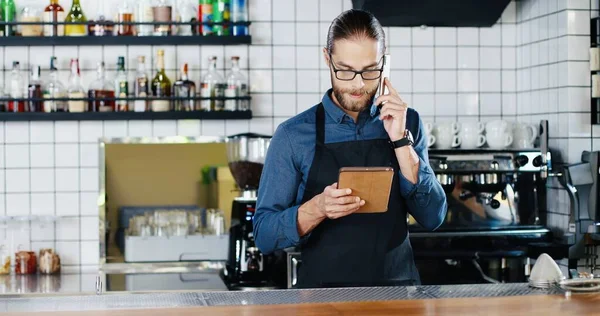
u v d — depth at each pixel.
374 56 2.51
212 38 4.20
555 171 4.13
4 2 4.18
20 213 4.26
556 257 3.86
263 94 4.39
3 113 4.11
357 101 2.56
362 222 2.71
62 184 4.28
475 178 3.97
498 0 4.29
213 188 4.34
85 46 4.28
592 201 3.82
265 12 4.39
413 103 4.50
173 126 4.33
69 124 4.28
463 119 4.53
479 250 3.89
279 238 2.64
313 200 2.56
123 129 4.30
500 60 4.55
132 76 4.31
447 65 4.51
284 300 2.22
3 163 4.25
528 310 2.06
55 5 4.19
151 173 4.31
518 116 4.55
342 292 2.33
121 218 4.30
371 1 4.21
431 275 3.90
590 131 4.05
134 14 4.24
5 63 4.25
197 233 4.28
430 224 2.78
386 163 2.72
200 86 4.33
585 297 2.23
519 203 4.04
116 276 4.16
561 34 4.07
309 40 4.41
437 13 4.34
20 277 4.12
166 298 2.26
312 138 2.75
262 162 4.17
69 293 3.80
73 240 4.28
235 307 2.12
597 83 4.03
